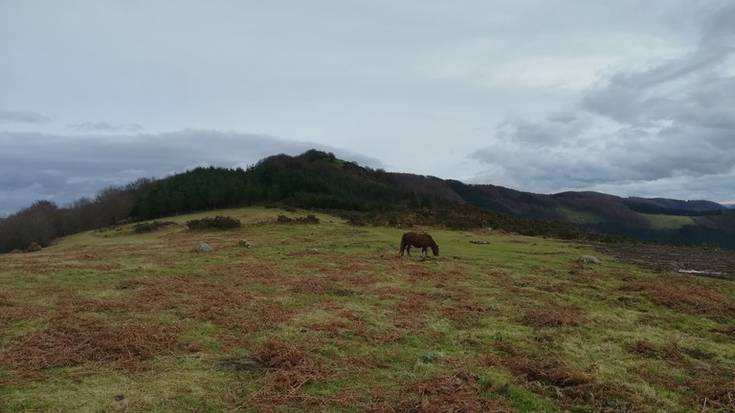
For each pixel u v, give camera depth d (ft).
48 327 40.01
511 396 27.96
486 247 120.26
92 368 31.14
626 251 122.93
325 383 29.32
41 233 219.82
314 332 40.11
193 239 148.77
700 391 29.66
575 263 91.35
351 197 328.90
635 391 29.32
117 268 74.74
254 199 291.99
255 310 47.57
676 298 57.26
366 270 75.25
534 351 36.78
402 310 48.93
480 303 53.06
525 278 71.00
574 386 29.53
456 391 27.96
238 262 83.71
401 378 30.42
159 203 288.92
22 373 29.94
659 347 38.45
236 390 27.76
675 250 132.67
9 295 52.80
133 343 35.53
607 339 40.81
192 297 52.70
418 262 85.81
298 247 110.73
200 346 36.09
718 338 42.32
